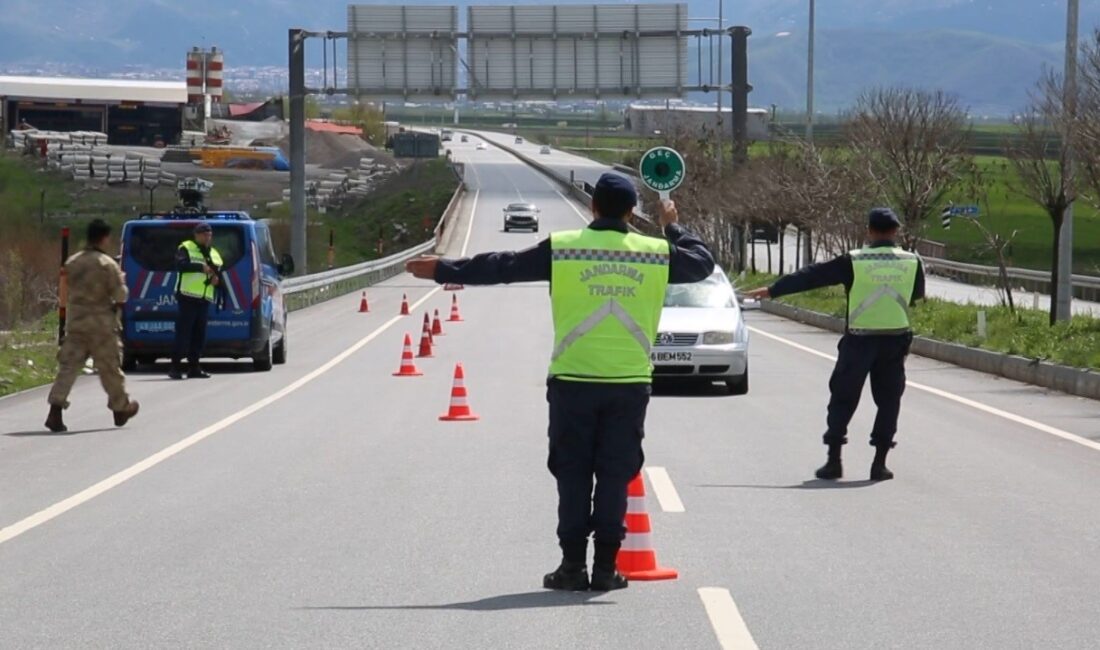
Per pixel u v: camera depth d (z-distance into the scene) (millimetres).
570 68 102812
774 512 20484
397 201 189250
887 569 16844
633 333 15227
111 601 15211
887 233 23453
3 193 168375
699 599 15328
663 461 25359
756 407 34312
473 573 16578
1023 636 13930
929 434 29500
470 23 102125
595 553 15664
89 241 29672
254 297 42625
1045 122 53031
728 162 120250
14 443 27484
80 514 20141
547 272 15273
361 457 25562
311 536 18641
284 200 182000
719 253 121250
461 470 24078
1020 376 42406
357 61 101250
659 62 103375
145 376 42281
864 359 23250
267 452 26219
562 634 13922
